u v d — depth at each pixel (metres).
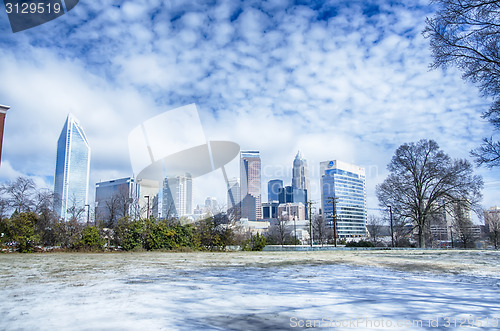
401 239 51.38
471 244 65.00
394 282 6.92
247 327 3.41
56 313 3.93
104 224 25.97
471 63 11.26
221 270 9.15
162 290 5.63
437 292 5.70
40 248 21.11
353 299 4.96
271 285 6.33
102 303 4.51
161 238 22.89
